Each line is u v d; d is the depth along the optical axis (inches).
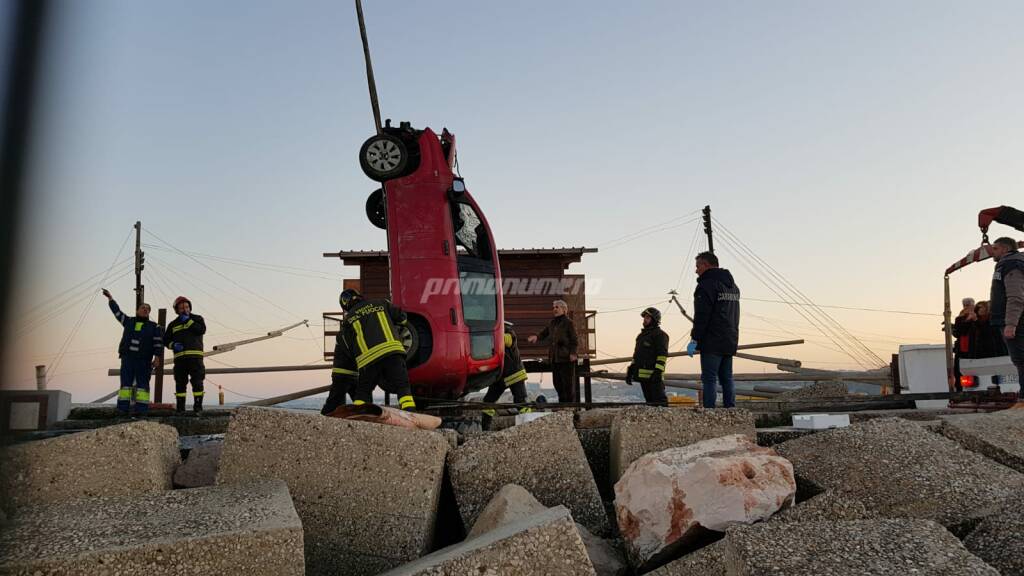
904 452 172.9
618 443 201.3
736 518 140.7
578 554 114.3
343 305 310.8
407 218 401.1
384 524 163.9
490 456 182.7
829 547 112.5
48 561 103.7
